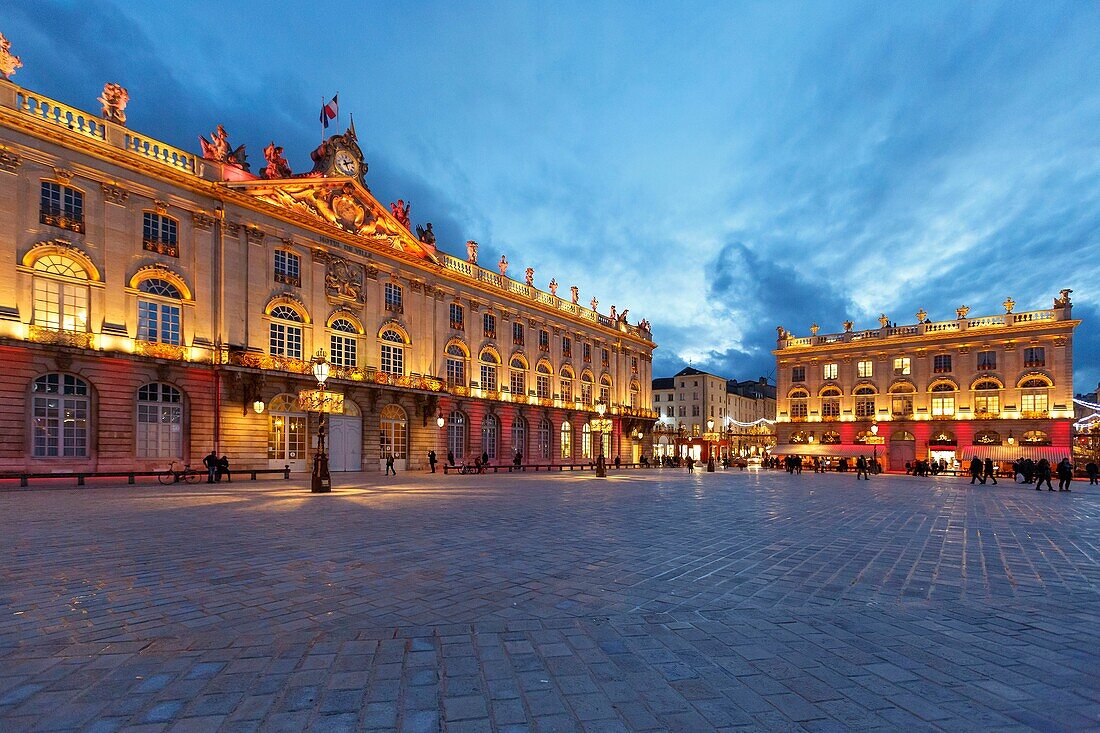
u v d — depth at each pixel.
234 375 30.55
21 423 24.31
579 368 58.12
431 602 6.18
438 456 41.94
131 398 27.36
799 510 16.11
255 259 32.59
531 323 52.50
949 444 57.69
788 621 5.61
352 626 5.38
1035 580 7.41
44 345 24.62
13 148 24.77
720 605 6.15
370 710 3.70
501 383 48.69
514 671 4.35
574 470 49.06
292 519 12.88
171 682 4.12
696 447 83.12
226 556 8.55
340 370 35.56
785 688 4.08
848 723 3.57
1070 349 53.56
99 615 5.68
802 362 67.06
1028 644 5.01
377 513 14.16
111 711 3.67
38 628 5.29
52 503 16.36
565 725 3.53
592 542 10.06
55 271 25.83
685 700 3.88
